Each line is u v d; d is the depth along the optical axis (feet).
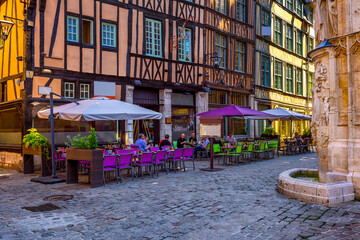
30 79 31.91
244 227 13.64
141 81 41.09
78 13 35.55
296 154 51.52
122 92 39.22
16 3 33.58
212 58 51.34
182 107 47.39
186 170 32.07
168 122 44.19
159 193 20.83
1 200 19.51
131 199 19.26
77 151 24.38
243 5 59.88
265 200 18.31
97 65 36.99
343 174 18.74
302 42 82.17
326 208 16.29
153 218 15.19
